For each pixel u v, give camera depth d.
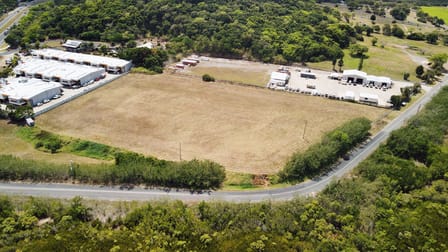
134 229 51.19
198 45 141.62
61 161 69.38
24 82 100.44
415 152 72.19
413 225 52.38
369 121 84.31
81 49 136.38
